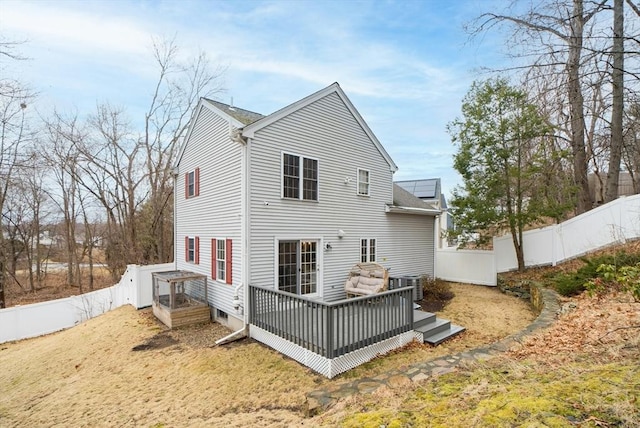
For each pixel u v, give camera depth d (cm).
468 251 1362
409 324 690
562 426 224
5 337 1113
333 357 545
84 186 1873
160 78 1916
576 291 776
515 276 1157
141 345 783
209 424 421
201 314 929
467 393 322
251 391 515
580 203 1180
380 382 442
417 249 1336
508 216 1150
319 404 414
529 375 348
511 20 801
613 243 1000
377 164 1158
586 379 300
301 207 904
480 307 966
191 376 588
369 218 1123
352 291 945
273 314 699
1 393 642
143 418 464
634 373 295
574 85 752
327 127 980
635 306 564
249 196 788
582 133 1145
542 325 598
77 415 498
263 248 815
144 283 1175
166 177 1939
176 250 1243
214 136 958
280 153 855
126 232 1995
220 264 920
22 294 2067
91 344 838
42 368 733
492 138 1136
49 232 2352
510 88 1081
